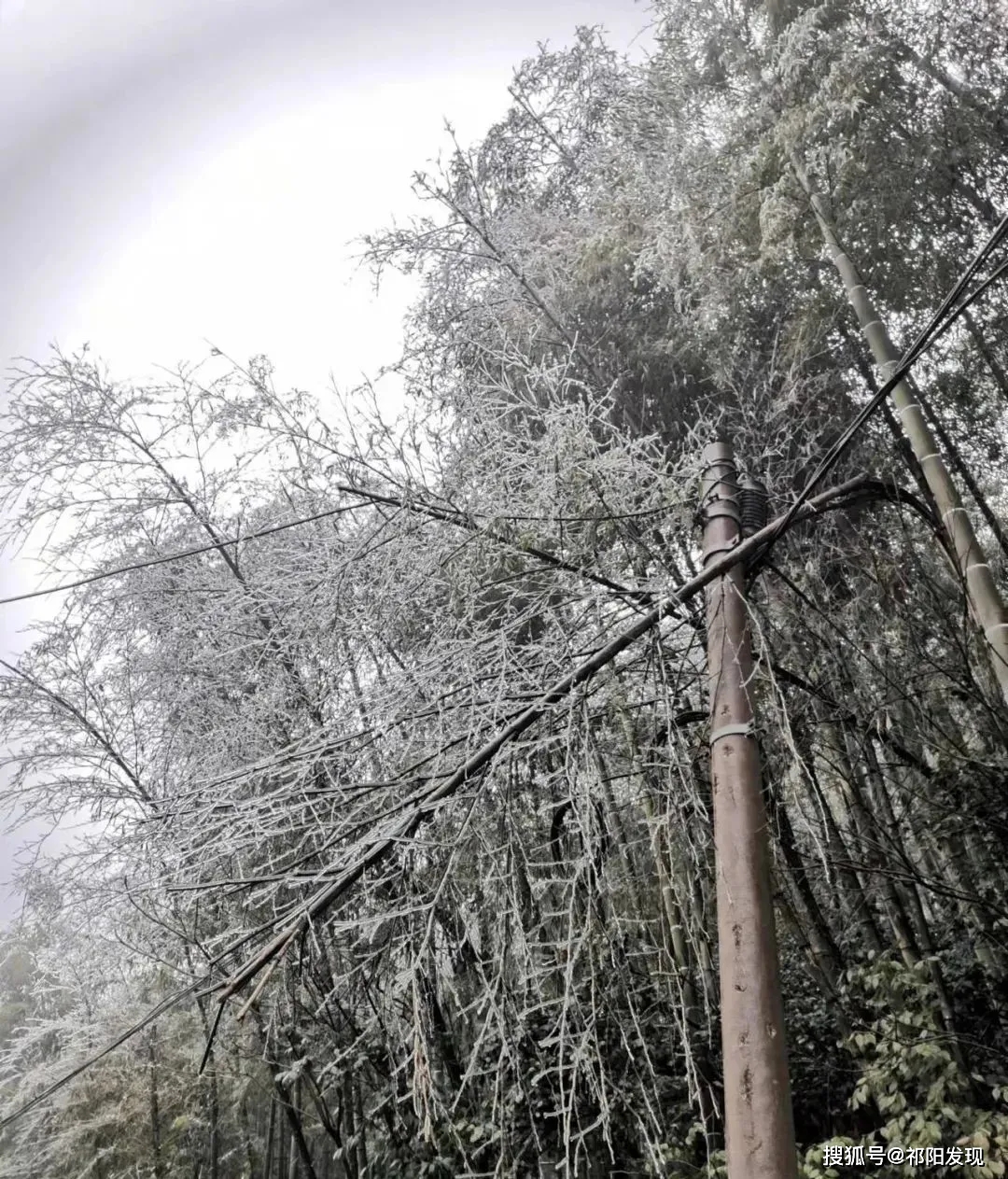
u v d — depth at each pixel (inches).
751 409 218.1
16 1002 419.8
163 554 285.9
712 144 237.3
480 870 149.0
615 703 160.9
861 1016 199.3
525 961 149.2
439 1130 226.8
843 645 197.5
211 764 236.7
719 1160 183.3
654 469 188.4
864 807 191.6
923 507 174.4
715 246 223.9
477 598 182.7
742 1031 105.0
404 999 146.7
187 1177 347.6
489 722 150.1
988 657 177.3
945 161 201.5
